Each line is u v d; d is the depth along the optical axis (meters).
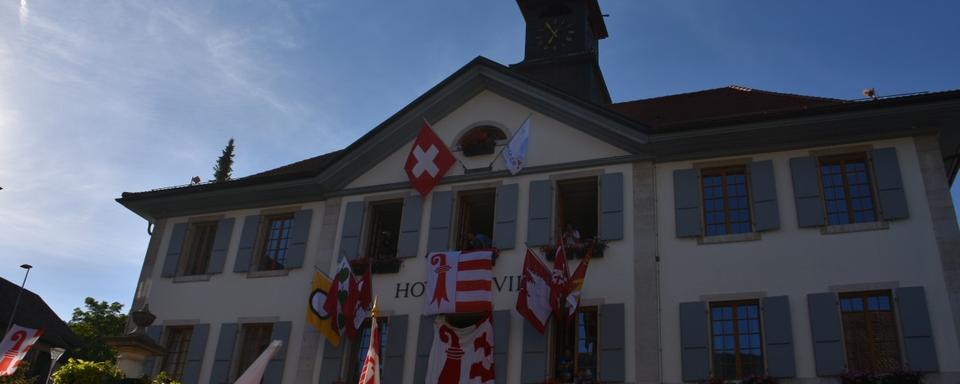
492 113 21.73
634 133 19.62
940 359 15.63
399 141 22.30
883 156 17.88
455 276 19.14
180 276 22.86
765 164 18.67
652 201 19.05
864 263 16.95
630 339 17.62
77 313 48.81
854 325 16.62
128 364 16.11
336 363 19.66
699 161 19.31
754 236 17.97
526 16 27.17
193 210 23.94
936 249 16.69
